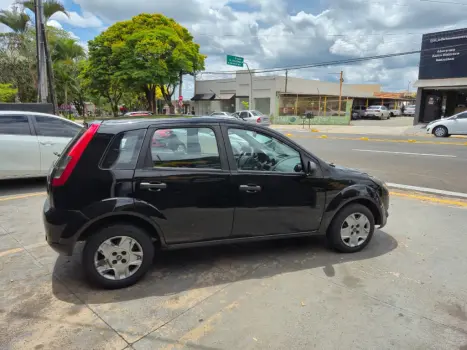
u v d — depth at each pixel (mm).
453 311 2975
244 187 3572
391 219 5371
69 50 29625
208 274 3619
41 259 3936
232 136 3635
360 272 3662
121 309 2994
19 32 24047
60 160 3328
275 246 4340
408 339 2631
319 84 45812
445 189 7363
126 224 3266
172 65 27500
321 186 3885
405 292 3271
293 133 23859
